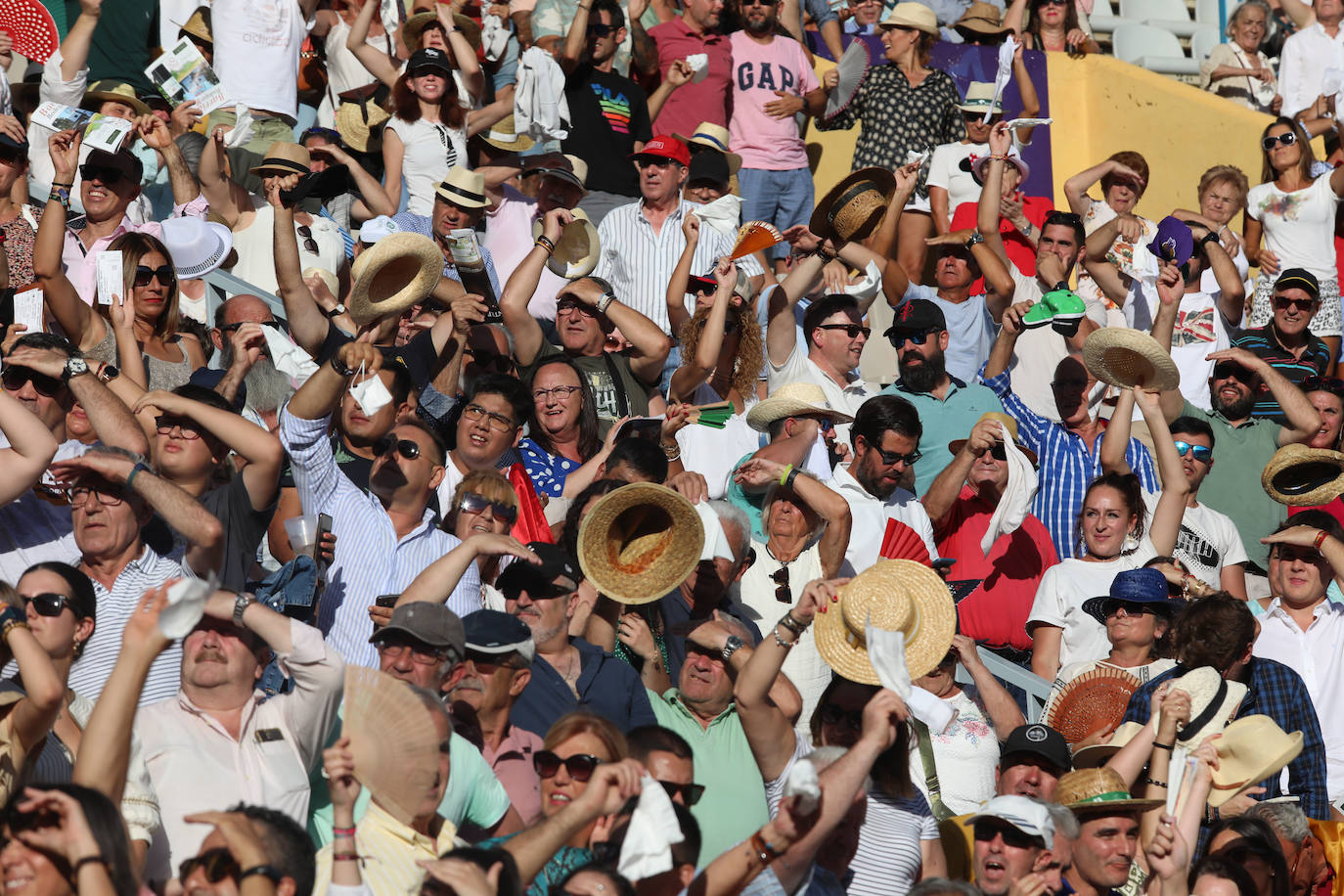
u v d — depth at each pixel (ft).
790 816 54.29
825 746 65.87
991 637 94.99
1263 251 140.56
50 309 89.40
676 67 131.03
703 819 66.49
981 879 64.28
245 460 77.20
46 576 61.16
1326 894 77.77
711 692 68.64
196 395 73.20
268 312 92.99
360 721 53.52
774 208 138.31
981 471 96.02
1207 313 130.11
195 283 96.12
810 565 81.15
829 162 153.79
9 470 68.54
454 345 92.53
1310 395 118.93
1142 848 70.33
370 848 56.13
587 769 59.00
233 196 108.58
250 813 50.08
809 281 104.99
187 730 58.03
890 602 65.57
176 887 49.42
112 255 84.33
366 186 117.08
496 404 85.40
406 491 75.66
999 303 121.08
